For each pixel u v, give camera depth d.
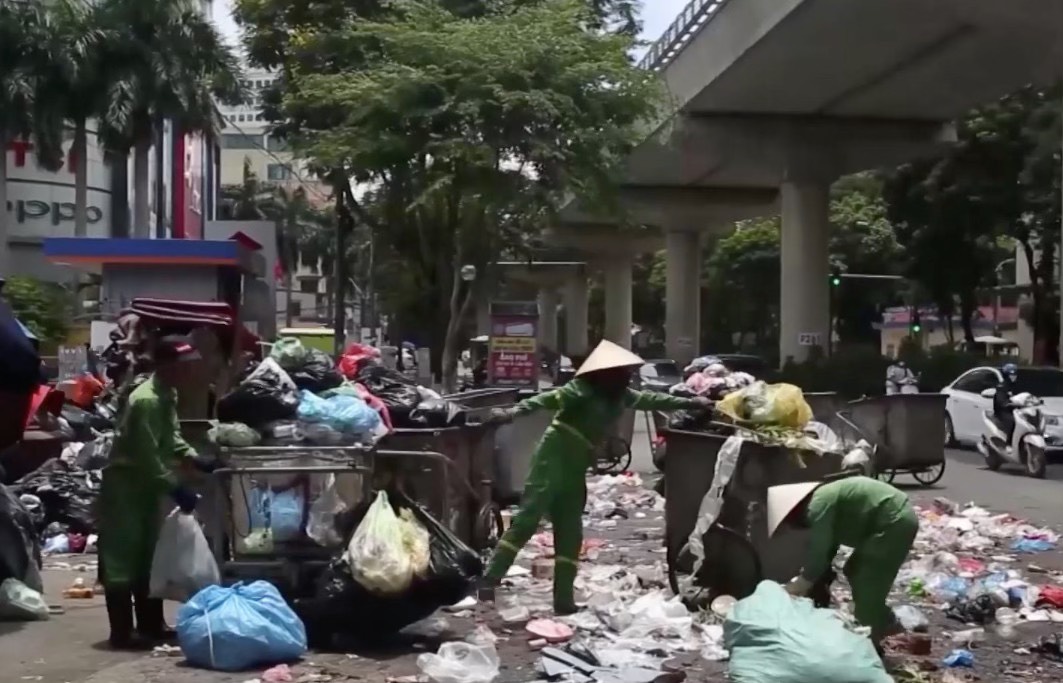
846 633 6.24
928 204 42.16
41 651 7.71
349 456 8.09
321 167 24.30
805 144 37.84
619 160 24.72
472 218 24.72
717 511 8.40
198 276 25.58
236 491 8.13
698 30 32.97
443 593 7.68
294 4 27.41
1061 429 19.78
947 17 25.27
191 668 7.23
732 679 6.24
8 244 51.44
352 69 25.11
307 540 8.06
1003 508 15.10
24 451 13.16
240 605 7.32
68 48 39.84
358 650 7.70
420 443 9.07
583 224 61.97
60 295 37.25
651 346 82.62
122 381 9.33
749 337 76.62
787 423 8.64
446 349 25.48
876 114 37.38
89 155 55.00
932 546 11.74
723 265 71.88
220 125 44.31
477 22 24.02
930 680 6.96
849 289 64.56
